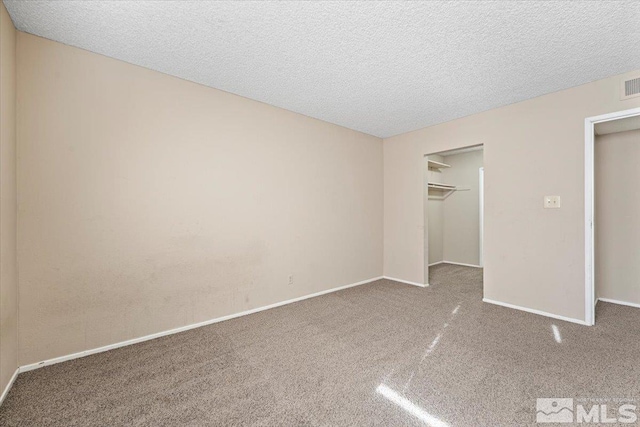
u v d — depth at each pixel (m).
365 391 1.75
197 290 2.73
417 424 1.47
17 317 1.91
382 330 2.64
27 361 1.97
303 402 1.65
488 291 3.42
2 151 1.68
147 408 1.61
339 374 1.93
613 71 2.49
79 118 2.15
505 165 3.26
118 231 2.32
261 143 3.20
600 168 3.41
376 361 2.09
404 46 2.13
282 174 3.40
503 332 2.56
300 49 2.18
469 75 2.57
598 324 2.71
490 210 3.38
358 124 3.99
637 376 1.86
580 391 1.72
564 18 1.80
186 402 1.66
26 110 1.96
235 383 1.84
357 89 2.88
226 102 2.93
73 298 2.13
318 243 3.79
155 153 2.49
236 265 3.00
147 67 2.44
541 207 2.99
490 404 1.61
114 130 2.29
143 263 2.44
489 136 3.40
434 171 5.97
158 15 1.80
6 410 1.59
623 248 3.28
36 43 1.99
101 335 2.25
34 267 1.98
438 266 5.69
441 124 3.91
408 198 4.36
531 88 2.83
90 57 2.19
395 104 3.26
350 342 2.40
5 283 1.72
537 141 3.01
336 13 1.78
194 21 1.86
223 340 2.45
